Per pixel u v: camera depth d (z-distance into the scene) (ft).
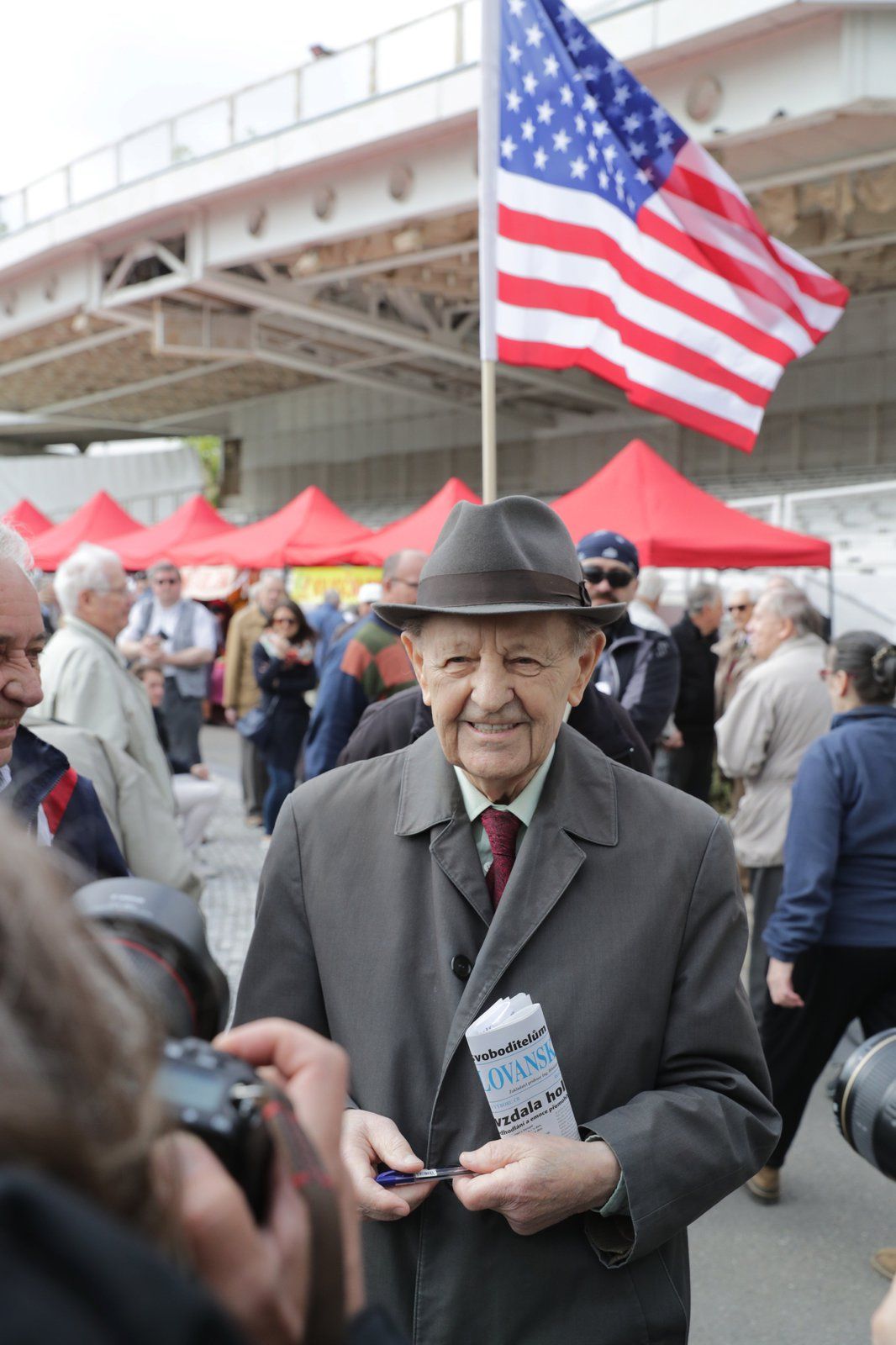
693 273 12.94
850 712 10.00
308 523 43.21
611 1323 4.24
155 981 2.02
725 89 33.27
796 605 14.16
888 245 50.52
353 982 4.65
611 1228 4.30
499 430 90.74
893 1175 3.62
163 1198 1.35
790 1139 10.57
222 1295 1.43
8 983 1.24
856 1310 9.09
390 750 9.11
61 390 98.73
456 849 4.61
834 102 31.14
